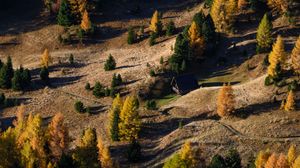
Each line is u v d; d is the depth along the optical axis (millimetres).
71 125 147750
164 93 167375
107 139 137500
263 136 131250
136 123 133875
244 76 167250
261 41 173250
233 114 142250
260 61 170875
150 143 133625
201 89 160750
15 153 110500
